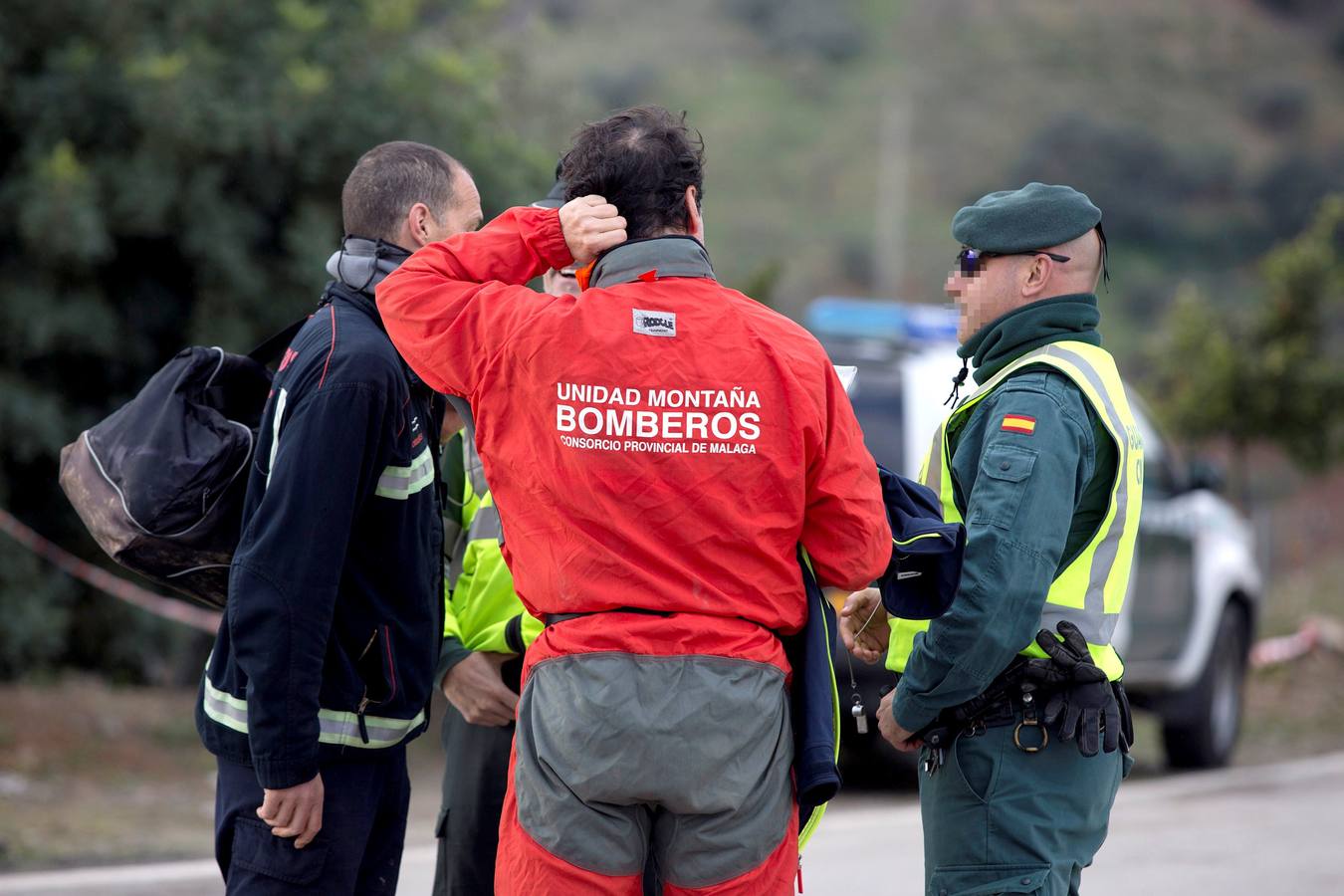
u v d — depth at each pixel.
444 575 13.13
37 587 34.66
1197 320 67.81
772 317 10.73
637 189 10.81
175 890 20.84
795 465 10.35
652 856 10.62
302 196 36.72
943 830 12.38
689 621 10.13
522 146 39.78
